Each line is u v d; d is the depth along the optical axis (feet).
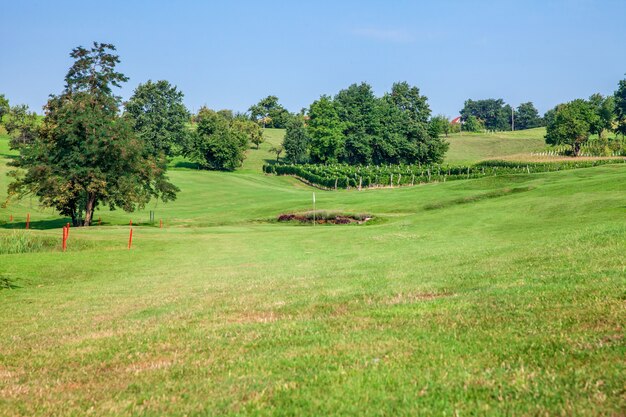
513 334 31.22
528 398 21.57
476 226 129.18
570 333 30.01
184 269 89.66
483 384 23.62
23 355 36.73
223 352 33.32
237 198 295.48
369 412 21.49
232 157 488.44
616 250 59.00
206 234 147.02
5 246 115.34
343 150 518.78
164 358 33.17
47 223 233.55
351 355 29.66
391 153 513.86
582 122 456.04
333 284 59.72
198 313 48.01
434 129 539.29
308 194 302.86
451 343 30.55
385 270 69.00
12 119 504.84
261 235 142.51
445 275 58.80
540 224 117.39
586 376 23.26
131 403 24.86
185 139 506.07
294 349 32.35
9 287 75.87
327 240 125.39
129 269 92.79
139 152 209.97
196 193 321.93
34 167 196.34
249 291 59.82
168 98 511.81
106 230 154.61
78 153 197.98
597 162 346.33
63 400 26.22
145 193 218.79
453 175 342.03
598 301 36.45
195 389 26.21
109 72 265.13
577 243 69.56
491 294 43.96
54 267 92.27
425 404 21.93
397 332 34.32
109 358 34.42
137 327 43.75
